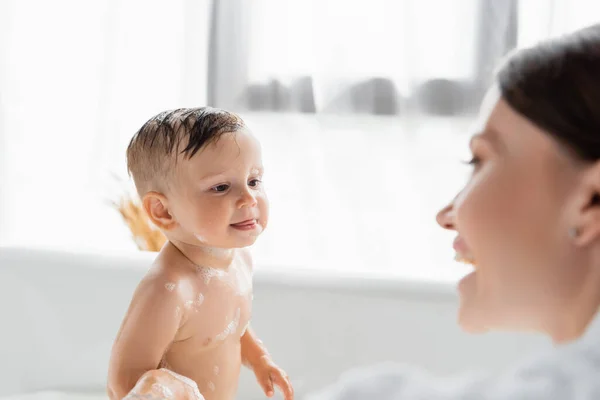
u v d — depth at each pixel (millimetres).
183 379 908
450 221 406
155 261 972
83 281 1385
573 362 272
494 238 338
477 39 1710
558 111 320
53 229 2016
